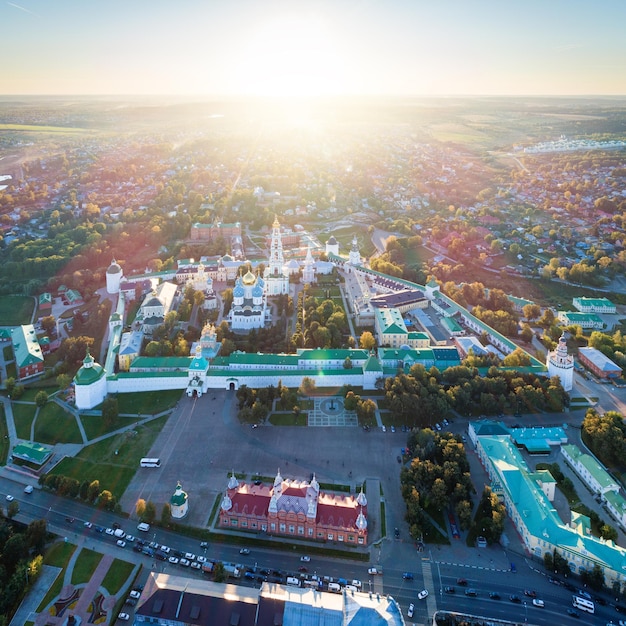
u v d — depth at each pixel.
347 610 197.25
